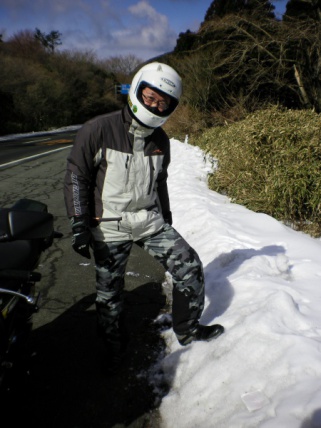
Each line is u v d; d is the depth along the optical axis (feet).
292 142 17.87
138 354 8.94
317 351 7.11
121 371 8.43
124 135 7.03
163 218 8.49
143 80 6.69
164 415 7.32
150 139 7.32
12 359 6.97
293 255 12.35
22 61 123.54
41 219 6.16
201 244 13.98
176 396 7.58
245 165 19.45
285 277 10.85
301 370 6.79
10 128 95.20
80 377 8.28
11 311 6.56
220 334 8.39
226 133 28.63
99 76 176.45
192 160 30.40
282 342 7.53
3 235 5.76
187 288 7.79
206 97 52.60
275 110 20.62
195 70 55.42
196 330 8.32
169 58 73.36
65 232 17.03
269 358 7.37
